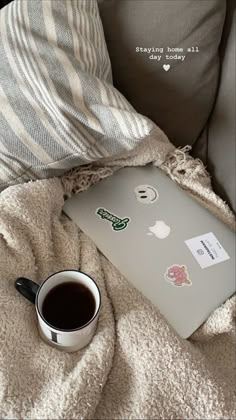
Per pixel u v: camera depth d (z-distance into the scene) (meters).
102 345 0.53
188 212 0.69
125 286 0.59
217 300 0.61
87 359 0.52
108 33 0.75
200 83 0.77
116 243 0.65
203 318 0.60
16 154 0.62
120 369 0.54
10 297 0.54
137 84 0.77
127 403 0.52
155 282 0.61
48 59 0.63
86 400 0.49
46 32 0.65
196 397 0.52
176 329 0.58
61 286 0.54
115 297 0.58
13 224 0.57
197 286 0.62
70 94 0.62
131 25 0.74
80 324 0.51
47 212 0.61
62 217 0.68
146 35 0.74
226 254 0.66
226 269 0.64
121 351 0.54
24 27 0.65
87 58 0.67
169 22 0.73
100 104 0.63
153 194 0.71
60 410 0.48
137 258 0.63
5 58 0.64
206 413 0.51
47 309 0.52
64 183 0.69
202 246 0.66
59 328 0.50
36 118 0.62
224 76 0.78
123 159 0.73
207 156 0.82
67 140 0.62
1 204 0.58
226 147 0.76
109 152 0.67
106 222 0.67
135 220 0.67
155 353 0.53
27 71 0.62
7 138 0.62
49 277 0.52
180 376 0.52
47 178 0.66
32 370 0.51
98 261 0.62
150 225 0.67
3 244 0.57
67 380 0.50
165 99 0.78
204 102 0.79
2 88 0.62
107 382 0.53
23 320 0.54
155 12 0.72
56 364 0.52
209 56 0.75
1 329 0.51
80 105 0.62
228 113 0.77
